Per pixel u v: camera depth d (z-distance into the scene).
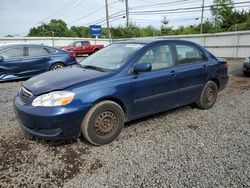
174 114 4.70
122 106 3.59
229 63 14.62
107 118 3.38
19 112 3.18
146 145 3.38
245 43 17.17
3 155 3.08
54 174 2.69
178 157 3.04
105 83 3.31
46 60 8.80
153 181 2.56
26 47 8.50
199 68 4.60
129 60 3.65
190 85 4.49
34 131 3.15
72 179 2.61
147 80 3.73
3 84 7.93
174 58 4.25
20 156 3.06
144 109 3.83
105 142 3.39
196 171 2.73
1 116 4.57
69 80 3.27
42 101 3.01
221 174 2.67
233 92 6.73
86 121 3.19
